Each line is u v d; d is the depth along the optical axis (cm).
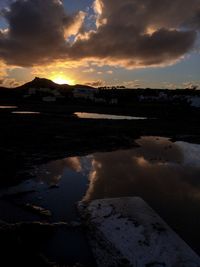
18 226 936
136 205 1181
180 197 1351
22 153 2095
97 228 1006
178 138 3197
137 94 14200
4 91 12731
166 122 4869
